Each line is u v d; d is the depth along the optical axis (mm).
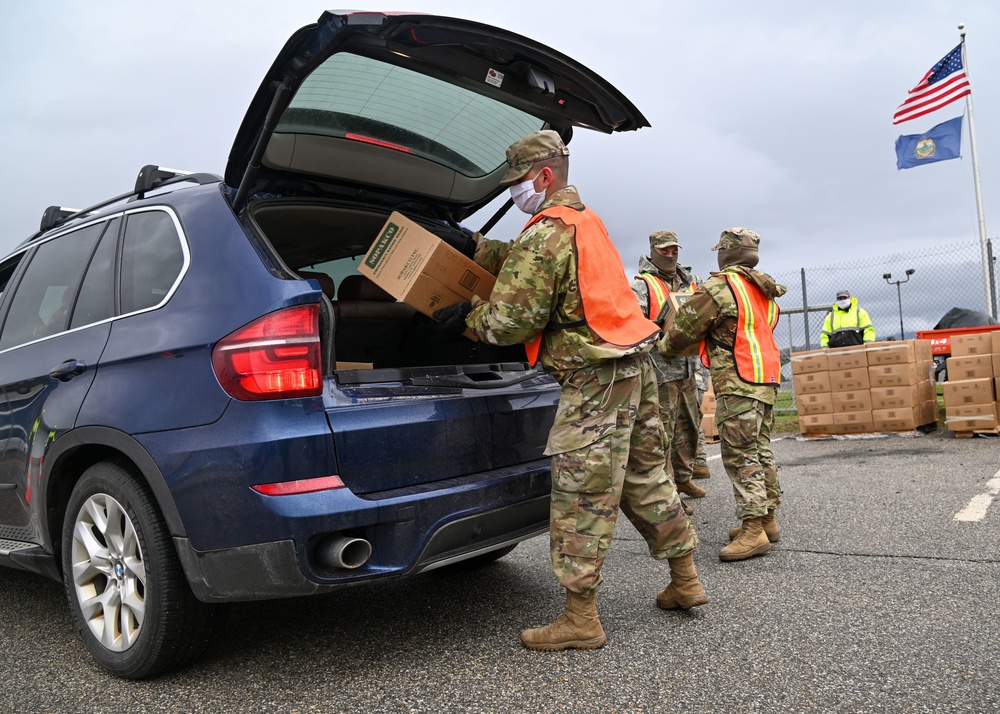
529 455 3031
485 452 2840
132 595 2617
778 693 2293
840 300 10219
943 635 2676
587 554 2678
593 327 2654
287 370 2402
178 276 2717
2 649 3039
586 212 2812
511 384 3062
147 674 2615
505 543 2854
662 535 2988
